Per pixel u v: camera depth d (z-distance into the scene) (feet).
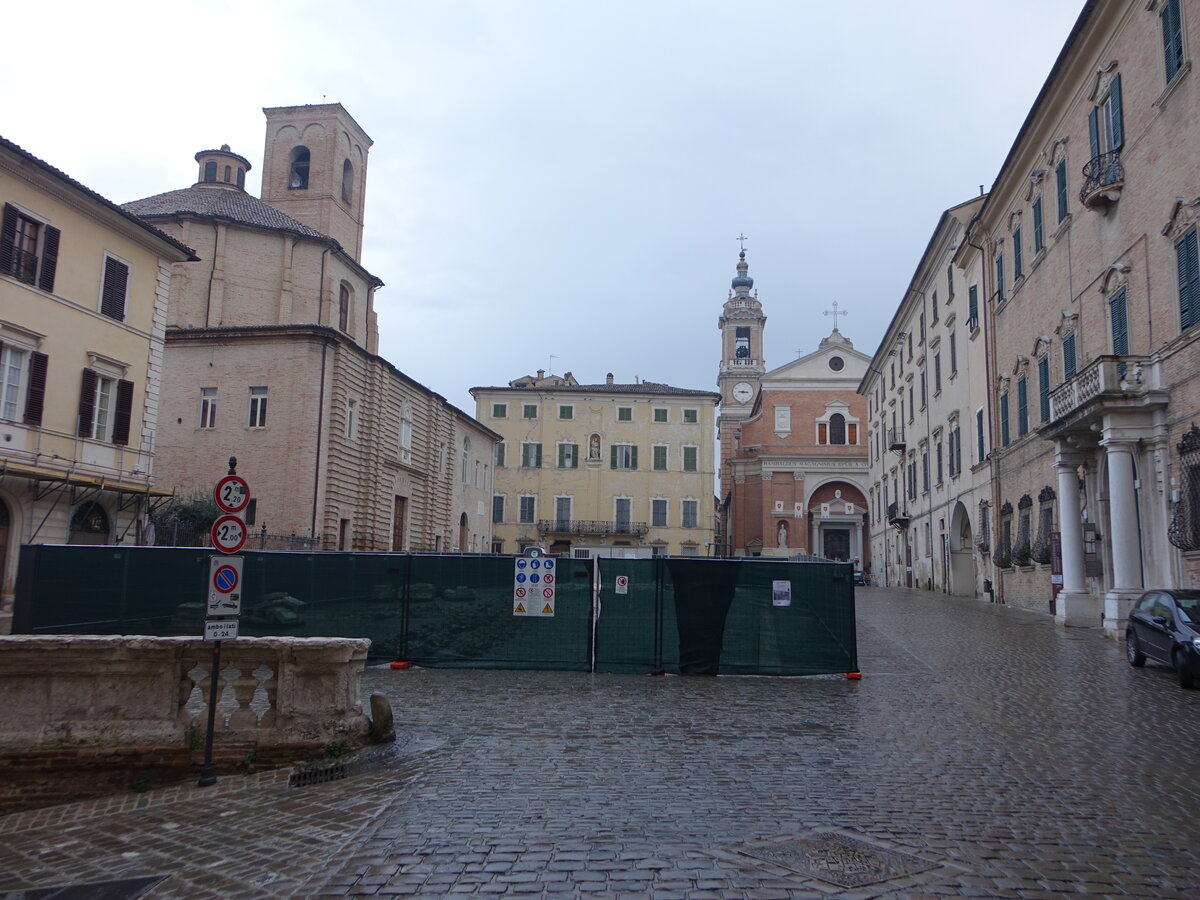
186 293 137.90
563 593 52.37
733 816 22.67
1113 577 72.38
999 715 37.40
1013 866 19.04
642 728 34.65
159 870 20.02
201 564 52.21
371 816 23.08
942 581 143.54
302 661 29.58
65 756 28.60
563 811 23.16
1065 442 77.71
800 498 253.24
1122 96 69.62
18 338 78.79
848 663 49.44
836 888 17.74
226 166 155.74
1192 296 59.06
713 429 244.63
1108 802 24.04
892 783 26.05
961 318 126.31
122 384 91.25
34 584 50.19
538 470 242.17
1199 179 57.93
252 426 121.49
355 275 161.27
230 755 28.99
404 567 53.26
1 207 76.95
